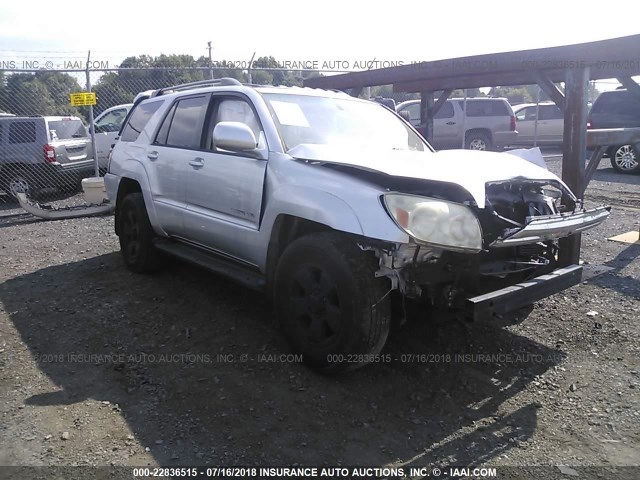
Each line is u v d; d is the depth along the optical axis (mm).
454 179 3436
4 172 11109
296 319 3795
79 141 11836
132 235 5848
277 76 12680
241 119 4555
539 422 3367
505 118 17953
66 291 5375
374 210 3320
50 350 4156
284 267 3809
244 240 4266
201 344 4242
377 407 3463
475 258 3471
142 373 3820
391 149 4512
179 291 5309
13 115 11625
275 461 2941
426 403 3533
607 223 8383
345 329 3434
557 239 4223
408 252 3363
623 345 4332
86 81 10586
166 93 6188
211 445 3062
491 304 3391
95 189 9805
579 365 4047
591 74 5930
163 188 5223
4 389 3605
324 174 3705
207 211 4680
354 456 3008
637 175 14125
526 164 4227
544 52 5535
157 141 5520
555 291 3797
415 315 4250
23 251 7012
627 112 14570
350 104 5008
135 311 4855
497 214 3557
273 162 4035
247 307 4910
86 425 3219
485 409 3500
